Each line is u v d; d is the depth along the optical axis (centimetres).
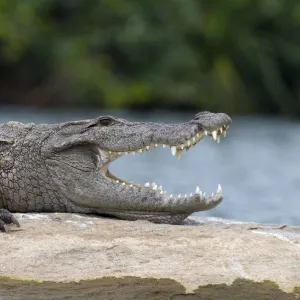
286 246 1888
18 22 13488
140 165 5875
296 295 1745
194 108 12850
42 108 12450
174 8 13638
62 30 13950
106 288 1766
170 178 5128
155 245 1877
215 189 4588
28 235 1923
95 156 2211
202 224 2205
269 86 13338
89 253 1838
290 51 13662
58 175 2192
